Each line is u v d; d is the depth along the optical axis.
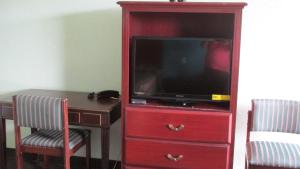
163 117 2.32
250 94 2.69
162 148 2.36
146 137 2.37
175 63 2.39
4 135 2.70
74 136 2.58
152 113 2.33
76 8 2.90
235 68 2.22
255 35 2.61
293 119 2.33
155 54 2.40
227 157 2.30
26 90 3.04
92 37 2.92
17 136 2.46
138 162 2.41
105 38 2.89
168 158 2.36
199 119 2.29
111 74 2.94
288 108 2.33
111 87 2.96
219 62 2.33
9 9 3.04
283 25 2.56
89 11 2.88
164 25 2.61
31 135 2.55
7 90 3.19
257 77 2.66
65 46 2.98
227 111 2.27
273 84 2.64
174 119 2.31
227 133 2.27
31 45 3.06
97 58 2.94
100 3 2.85
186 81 2.40
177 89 2.42
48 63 3.05
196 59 2.36
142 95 2.45
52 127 2.35
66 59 3.01
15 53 3.11
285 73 2.61
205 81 2.38
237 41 2.19
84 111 2.43
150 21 2.62
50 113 2.31
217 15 2.50
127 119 2.37
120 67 2.91
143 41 2.39
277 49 2.60
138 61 2.42
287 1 2.53
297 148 2.27
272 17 2.57
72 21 2.93
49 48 3.02
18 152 2.48
